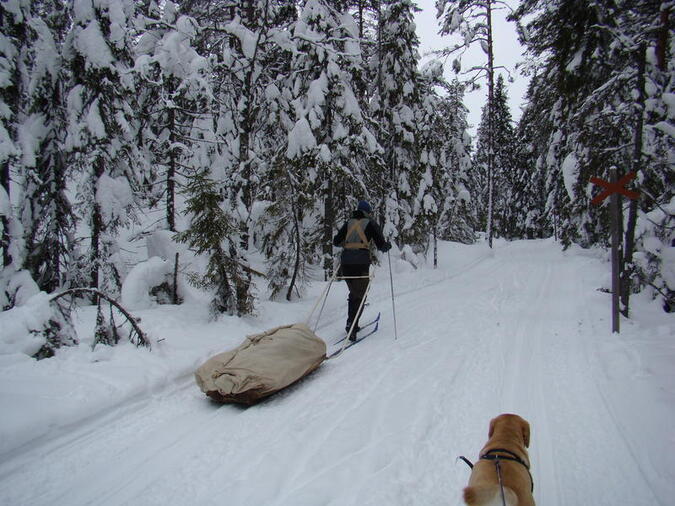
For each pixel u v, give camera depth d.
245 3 12.57
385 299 10.27
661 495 2.93
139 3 12.77
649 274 7.82
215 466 3.42
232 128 12.74
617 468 3.26
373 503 2.91
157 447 3.73
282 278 9.55
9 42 7.80
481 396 4.55
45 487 3.19
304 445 3.69
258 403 4.61
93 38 8.12
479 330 7.09
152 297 8.88
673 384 4.41
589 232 14.74
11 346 5.11
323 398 4.66
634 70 8.09
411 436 3.78
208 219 7.01
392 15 14.82
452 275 14.19
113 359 5.30
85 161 8.42
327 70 11.34
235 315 7.43
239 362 4.64
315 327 7.34
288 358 4.90
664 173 8.28
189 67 10.80
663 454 3.36
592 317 7.56
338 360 5.92
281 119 12.87
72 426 3.99
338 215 12.95
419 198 16.31
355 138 11.52
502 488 2.05
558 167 18.83
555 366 5.32
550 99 16.58
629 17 9.05
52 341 5.39
